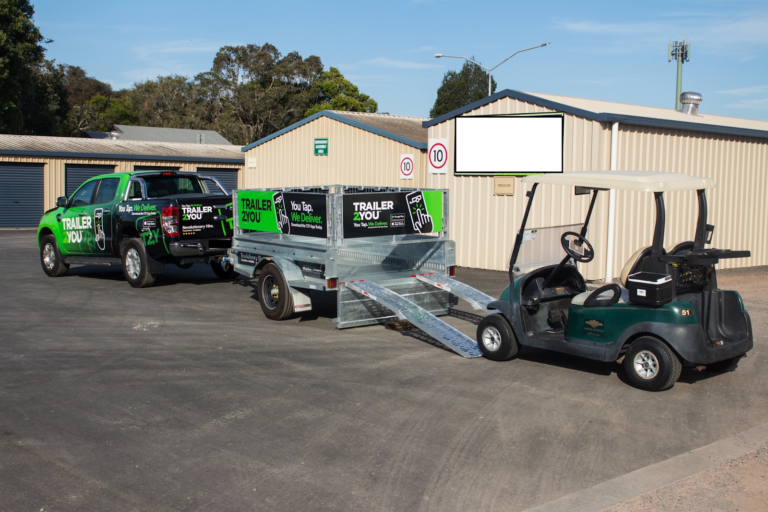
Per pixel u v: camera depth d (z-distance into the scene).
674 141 13.15
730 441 4.89
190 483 4.18
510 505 3.92
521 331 6.79
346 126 18.53
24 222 26.11
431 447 4.75
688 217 13.48
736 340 6.09
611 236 11.94
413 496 4.03
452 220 14.72
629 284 5.98
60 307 9.91
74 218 12.59
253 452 4.66
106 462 4.48
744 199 15.05
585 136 12.24
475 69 69.12
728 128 13.95
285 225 9.12
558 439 4.91
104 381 6.26
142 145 31.66
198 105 69.69
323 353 7.33
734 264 15.12
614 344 6.15
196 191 12.69
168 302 10.38
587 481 4.23
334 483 4.20
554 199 12.72
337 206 8.27
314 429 5.09
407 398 5.82
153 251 11.31
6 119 36.50
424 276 9.12
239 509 3.87
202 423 5.20
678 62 42.31
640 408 5.59
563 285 7.16
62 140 29.64
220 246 11.93
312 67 66.06
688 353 5.70
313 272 8.77
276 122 63.28
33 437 4.90
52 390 5.98
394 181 17.28
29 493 4.03
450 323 9.01
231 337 8.05
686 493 4.07
